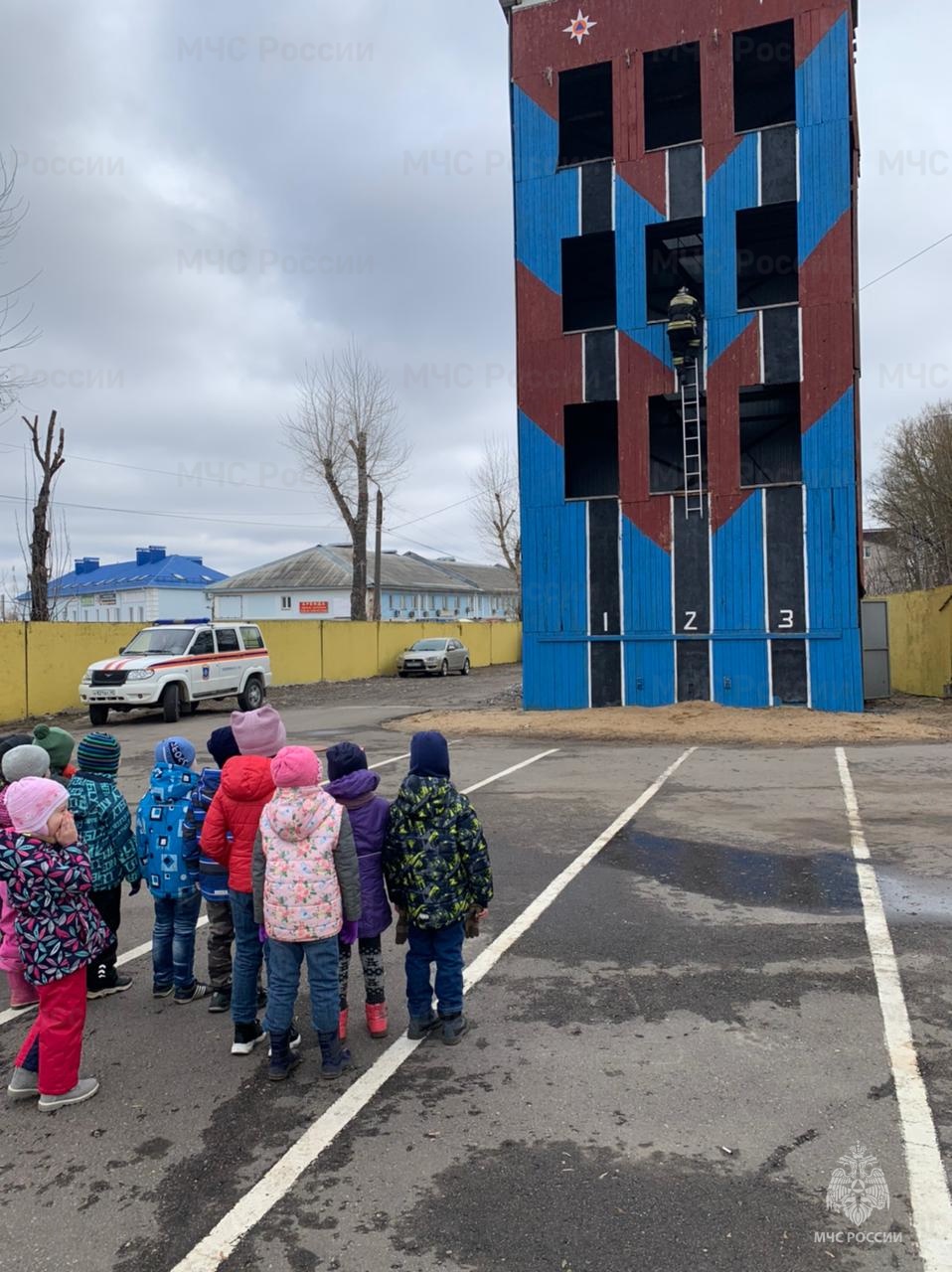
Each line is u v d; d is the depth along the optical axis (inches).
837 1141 128.4
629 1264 105.0
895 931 212.4
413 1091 148.2
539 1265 105.5
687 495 708.0
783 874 260.8
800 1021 167.3
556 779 435.8
